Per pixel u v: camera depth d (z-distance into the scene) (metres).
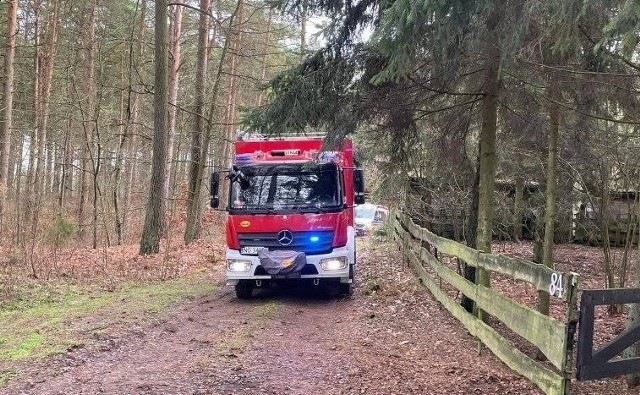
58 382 5.54
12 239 12.96
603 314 9.02
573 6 4.97
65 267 12.62
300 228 10.16
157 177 15.85
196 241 19.17
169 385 5.55
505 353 5.72
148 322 8.19
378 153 10.70
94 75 25.58
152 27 28.91
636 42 4.47
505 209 14.66
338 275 10.15
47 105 23.67
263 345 7.20
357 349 7.13
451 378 5.93
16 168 29.41
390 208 20.22
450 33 5.86
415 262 12.56
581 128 8.15
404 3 5.25
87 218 23.67
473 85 8.37
